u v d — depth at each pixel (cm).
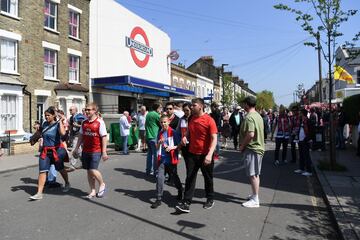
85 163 773
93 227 591
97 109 796
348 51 1205
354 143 1773
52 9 2086
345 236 530
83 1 2330
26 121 1850
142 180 969
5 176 1057
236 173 1096
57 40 2089
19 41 1819
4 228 587
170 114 917
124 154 1545
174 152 725
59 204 729
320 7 1119
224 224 609
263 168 1209
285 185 932
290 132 1298
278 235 562
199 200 763
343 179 948
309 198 798
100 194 783
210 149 662
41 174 774
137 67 3023
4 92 1686
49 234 559
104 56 2538
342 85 3581
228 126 1766
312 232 581
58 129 796
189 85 4447
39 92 1938
